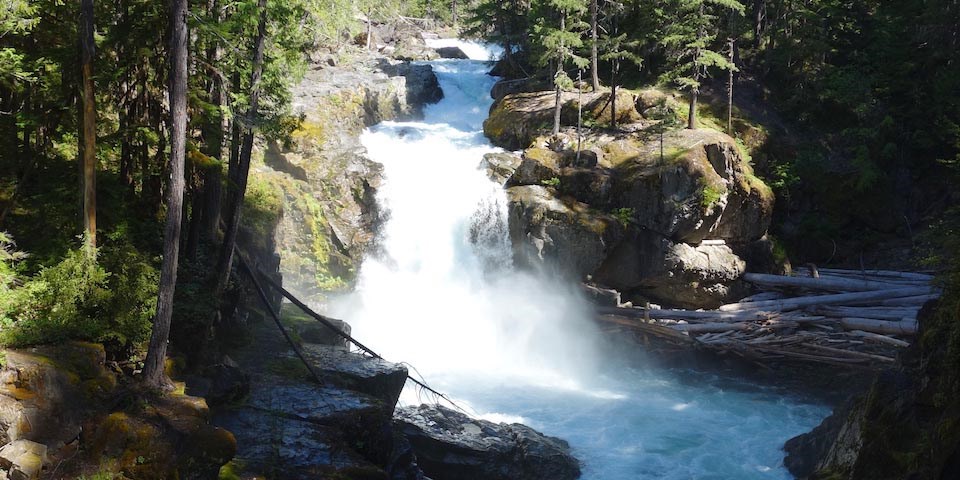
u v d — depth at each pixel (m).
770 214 37.38
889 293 34.81
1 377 14.02
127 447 13.95
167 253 15.78
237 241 26.27
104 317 17.11
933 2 44.19
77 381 14.98
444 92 49.03
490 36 49.91
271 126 20.23
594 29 42.59
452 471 20.98
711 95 43.72
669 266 34.62
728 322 33.62
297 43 21.70
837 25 48.59
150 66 20.92
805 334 32.09
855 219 41.91
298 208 35.03
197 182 21.22
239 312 23.69
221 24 19.41
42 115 19.88
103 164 23.86
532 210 34.31
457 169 38.56
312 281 34.31
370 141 40.66
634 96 41.19
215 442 14.55
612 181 35.12
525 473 21.45
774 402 28.59
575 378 30.84
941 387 17.09
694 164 34.41
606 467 22.59
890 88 44.91
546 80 46.69
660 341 32.31
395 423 21.42
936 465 15.69
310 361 22.02
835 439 20.55
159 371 15.94
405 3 66.62
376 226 37.06
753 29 48.69
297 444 16.75
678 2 39.28
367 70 47.44
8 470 13.00
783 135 42.72
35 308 16.80
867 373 29.23
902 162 43.38
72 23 19.83
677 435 25.09
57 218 19.73
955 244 22.09
